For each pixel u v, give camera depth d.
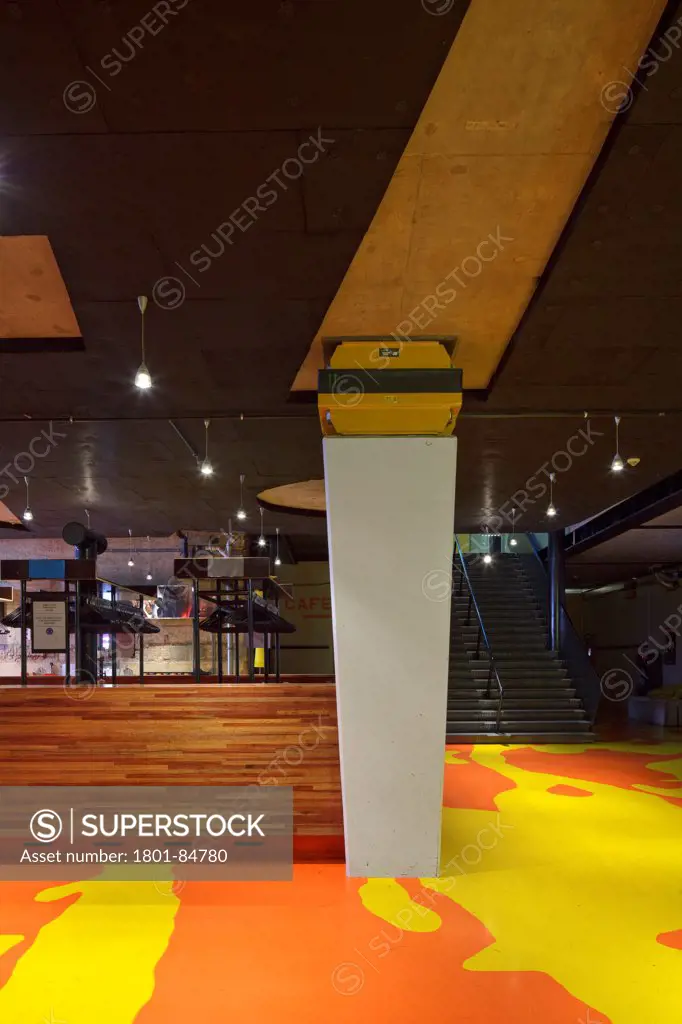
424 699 4.20
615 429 6.64
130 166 3.12
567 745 9.77
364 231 3.59
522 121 3.02
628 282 4.09
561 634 11.88
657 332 4.69
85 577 5.35
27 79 2.67
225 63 2.61
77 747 4.74
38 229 3.55
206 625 7.22
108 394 5.61
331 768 4.65
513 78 2.81
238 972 3.00
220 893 3.93
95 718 4.77
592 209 3.44
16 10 2.39
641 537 10.83
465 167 3.29
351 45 2.54
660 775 7.51
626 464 7.84
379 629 4.23
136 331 4.56
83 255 3.75
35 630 5.36
